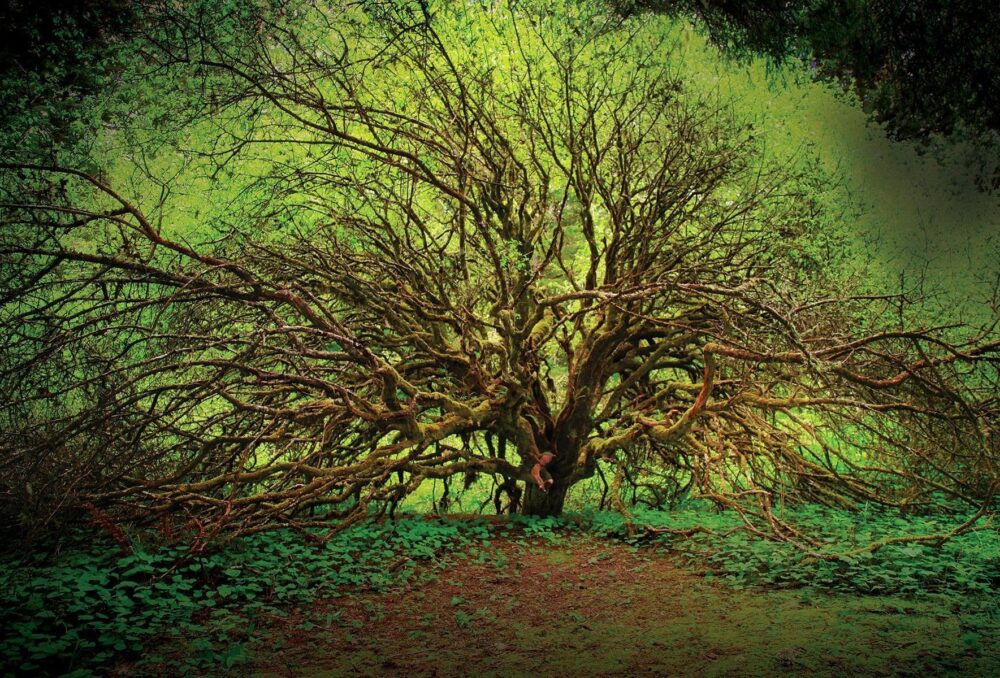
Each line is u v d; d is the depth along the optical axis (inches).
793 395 350.6
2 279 261.1
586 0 367.9
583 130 361.7
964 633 217.6
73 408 285.7
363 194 331.0
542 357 387.9
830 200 418.6
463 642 223.6
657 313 387.9
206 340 274.1
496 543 337.7
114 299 268.2
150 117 315.6
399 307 344.2
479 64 352.2
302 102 319.0
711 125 390.0
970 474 350.0
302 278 326.6
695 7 406.9
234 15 311.9
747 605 252.2
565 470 380.5
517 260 345.7
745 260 373.1
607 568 304.5
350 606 251.1
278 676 196.1
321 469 304.0
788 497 384.5
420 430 327.3
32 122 288.7
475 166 374.6
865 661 199.3
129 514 270.8
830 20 459.2
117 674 190.1
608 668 203.2
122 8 326.6
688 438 374.6
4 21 304.3
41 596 216.4
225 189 318.7
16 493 253.8
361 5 328.5
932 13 516.4
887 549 292.0
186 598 231.3
